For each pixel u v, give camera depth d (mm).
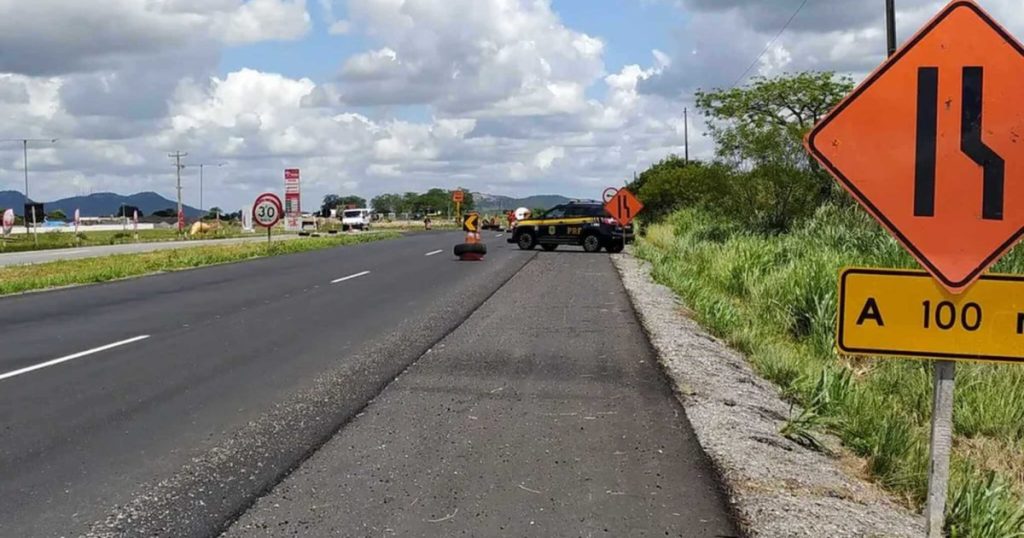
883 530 5469
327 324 13297
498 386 9023
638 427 7492
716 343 12875
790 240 22828
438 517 5398
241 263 26172
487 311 14805
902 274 3961
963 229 3891
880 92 3932
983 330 3916
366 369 9852
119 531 5164
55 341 11711
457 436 7172
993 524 5586
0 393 8641
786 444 7508
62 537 5074
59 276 20656
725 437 7227
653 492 5867
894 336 3975
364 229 73188
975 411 9875
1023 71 3830
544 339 11953
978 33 3857
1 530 5176
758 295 16734
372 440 7039
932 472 4031
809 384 9672
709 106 37500
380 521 5328
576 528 5238
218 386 8977
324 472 6238
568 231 33438
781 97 36500
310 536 5094
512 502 5664
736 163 30375
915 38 3895
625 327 13078
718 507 5609
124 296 17047
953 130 3883
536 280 20500
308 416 7770
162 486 5934
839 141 3967
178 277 21281
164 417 7730
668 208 54031
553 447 6879
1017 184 3848
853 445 7840
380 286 18984
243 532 5148
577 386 9062
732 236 27375
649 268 24156
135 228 64125
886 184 3936
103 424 7492
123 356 10625
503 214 104500
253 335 12250
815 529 5324
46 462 6445
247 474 6184
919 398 10445
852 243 20188
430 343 11570
